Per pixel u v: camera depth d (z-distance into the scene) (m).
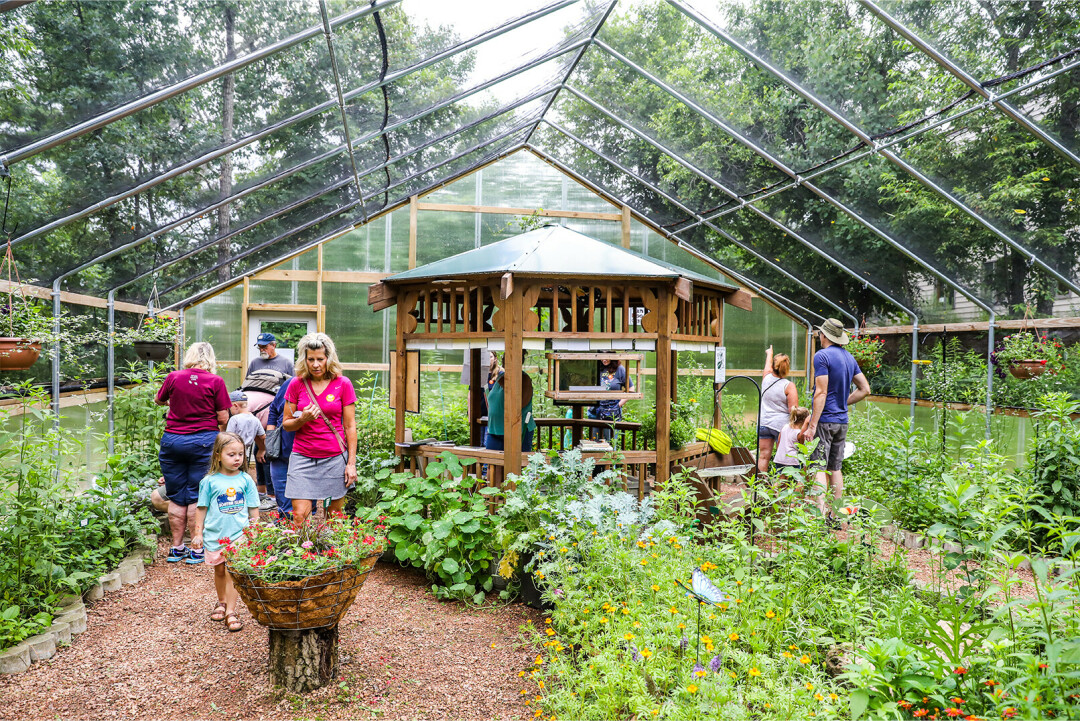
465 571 4.86
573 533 4.11
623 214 11.55
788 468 4.10
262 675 3.55
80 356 7.30
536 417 8.15
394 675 3.59
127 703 3.26
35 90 4.09
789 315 11.83
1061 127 5.32
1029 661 2.31
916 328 9.38
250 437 6.38
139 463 6.45
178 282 9.33
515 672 3.63
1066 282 6.71
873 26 5.52
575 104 9.09
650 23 6.88
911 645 2.65
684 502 4.58
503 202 11.32
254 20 4.35
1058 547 4.67
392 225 10.97
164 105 4.88
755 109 7.20
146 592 4.82
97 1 3.68
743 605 3.31
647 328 5.70
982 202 6.60
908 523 5.56
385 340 10.88
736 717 2.47
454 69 6.62
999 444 7.30
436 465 5.44
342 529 3.60
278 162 6.93
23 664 3.58
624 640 3.08
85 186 5.43
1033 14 4.73
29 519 4.08
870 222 8.05
